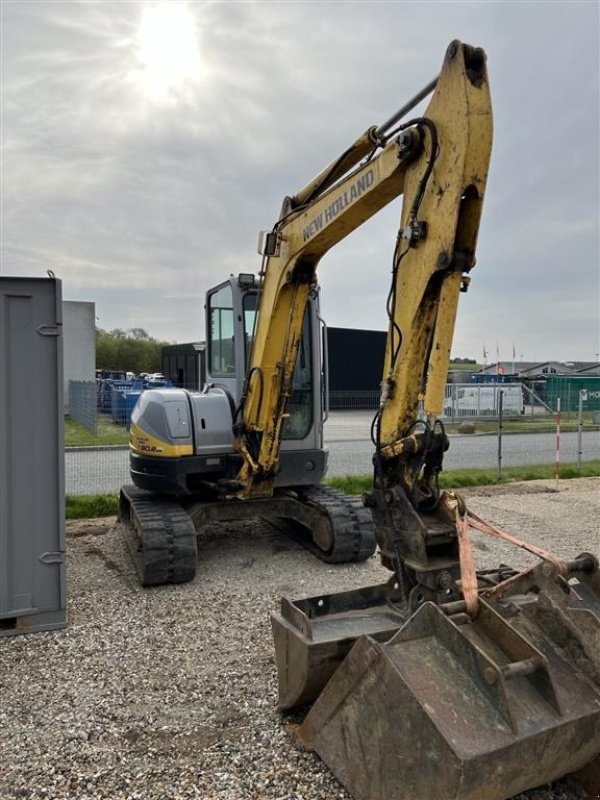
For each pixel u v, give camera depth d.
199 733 3.38
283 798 2.83
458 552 3.49
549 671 2.58
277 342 5.86
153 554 5.63
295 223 5.29
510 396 28.20
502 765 2.35
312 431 6.79
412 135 3.62
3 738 3.34
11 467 4.64
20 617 4.70
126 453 15.61
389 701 2.56
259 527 8.05
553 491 11.08
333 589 5.76
